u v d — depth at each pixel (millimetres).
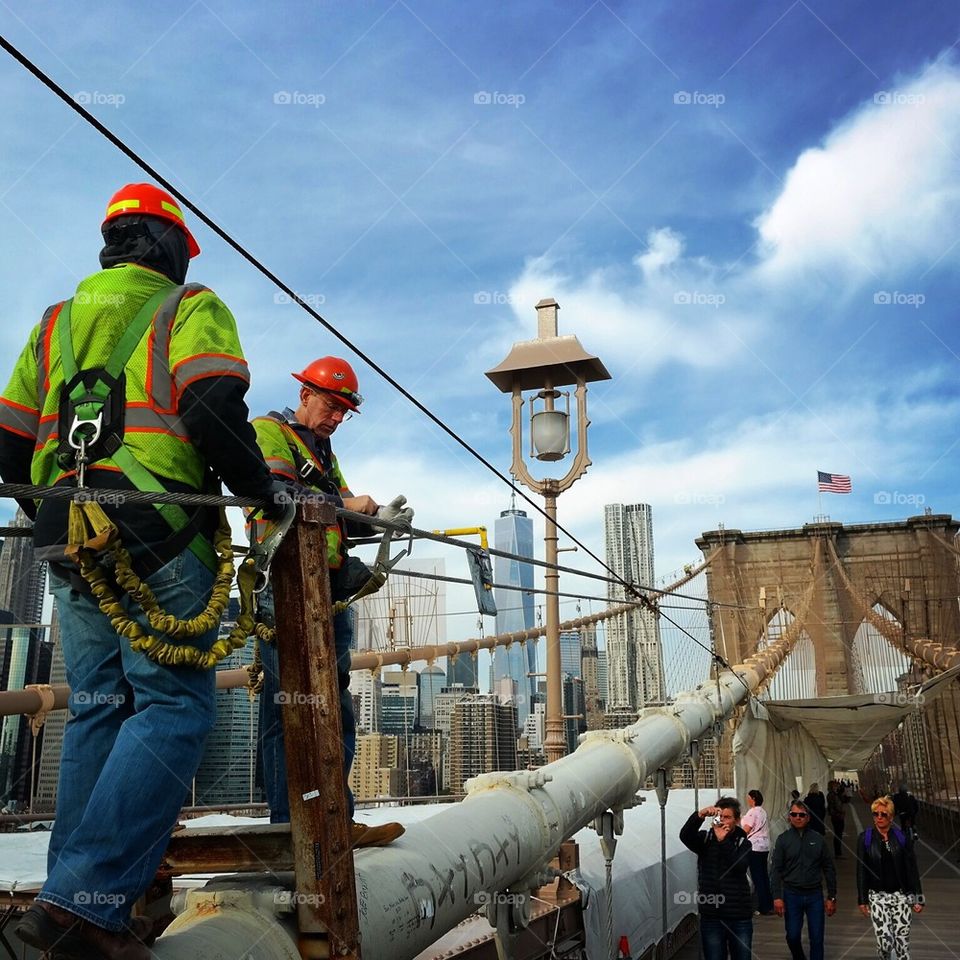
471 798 3799
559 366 8289
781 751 19062
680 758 8547
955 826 20047
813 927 8516
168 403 1953
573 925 6617
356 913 2105
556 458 8211
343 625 3096
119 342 1979
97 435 1902
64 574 1944
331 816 2068
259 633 2855
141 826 1744
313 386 3291
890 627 25641
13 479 2166
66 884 1677
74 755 1932
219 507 2020
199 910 1977
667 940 9234
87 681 1940
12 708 4965
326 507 2262
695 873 10922
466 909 3037
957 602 31750
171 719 1844
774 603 32656
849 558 33344
